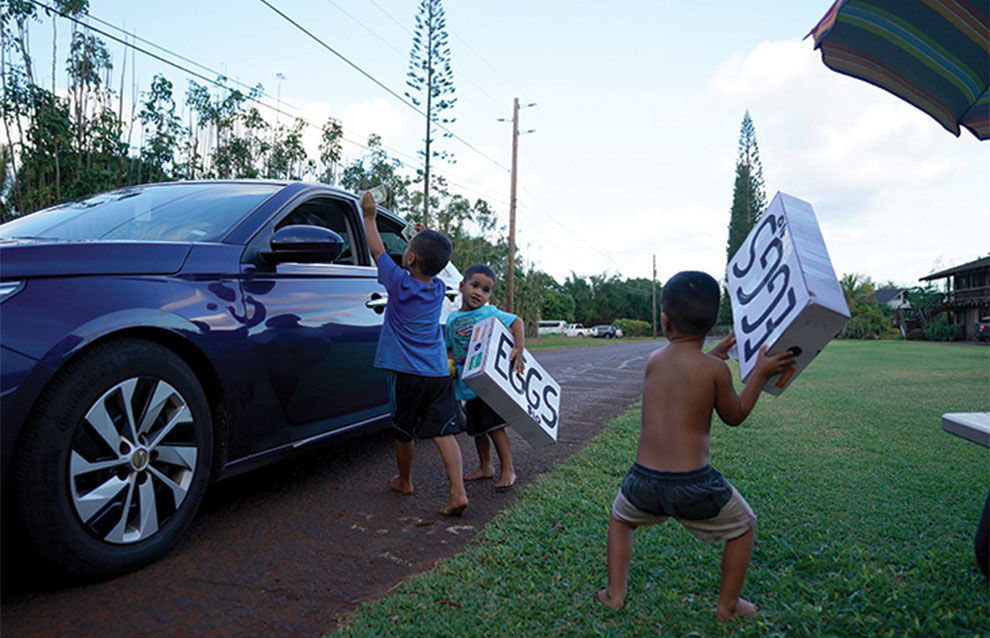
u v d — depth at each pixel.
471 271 3.44
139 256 2.28
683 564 2.21
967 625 1.79
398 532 2.60
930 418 5.46
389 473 3.51
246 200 3.05
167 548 2.22
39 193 10.79
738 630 1.77
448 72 24.11
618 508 1.91
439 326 2.95
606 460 3.75
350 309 3.30
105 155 11.68
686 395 1.78
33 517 1.80
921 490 3.14
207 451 2.37
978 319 42.12
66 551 1.89
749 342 1.76
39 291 1.91
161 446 2.18
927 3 2.45
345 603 1.97
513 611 1.87
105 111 11.74
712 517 1.77
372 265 3.75
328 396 3.10
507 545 2.38
